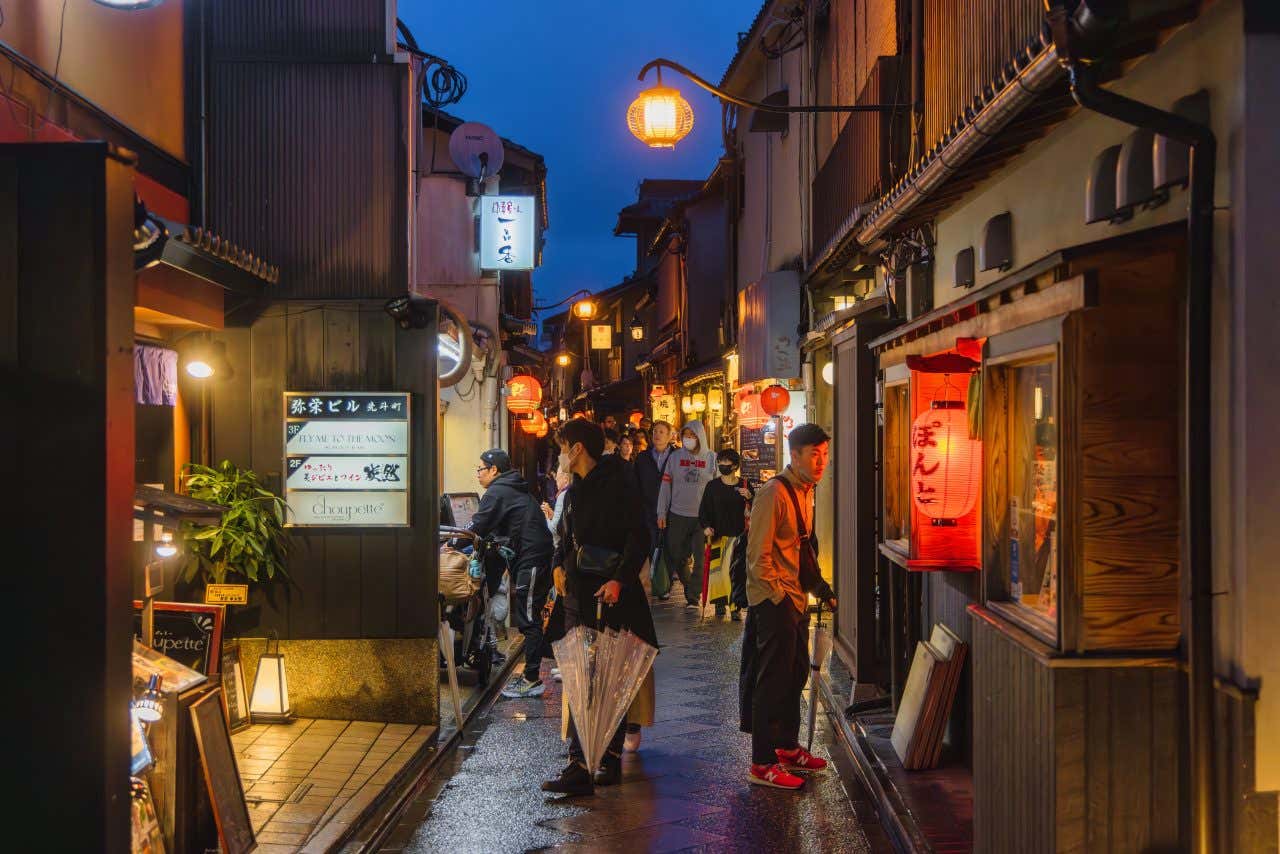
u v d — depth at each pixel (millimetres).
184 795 5129
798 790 6941
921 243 8383
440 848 5949
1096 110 3652
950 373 6488
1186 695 3865
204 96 8555
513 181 21516
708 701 9516
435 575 8492
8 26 5391
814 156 15531
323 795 6527
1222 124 3584
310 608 8500
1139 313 3861
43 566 3541
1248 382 3455
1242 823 3484
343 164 8648
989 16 5992
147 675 5070
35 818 3527
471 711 9078
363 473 8469
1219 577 3604
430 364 8539
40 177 3594
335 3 8734
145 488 5801
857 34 12844
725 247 27359
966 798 6344
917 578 8250
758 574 7051
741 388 20375
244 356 8531
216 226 8602
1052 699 3902
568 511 7488
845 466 9547
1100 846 3873
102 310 3576
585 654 6949
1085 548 3869
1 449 3562
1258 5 3436
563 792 6855
